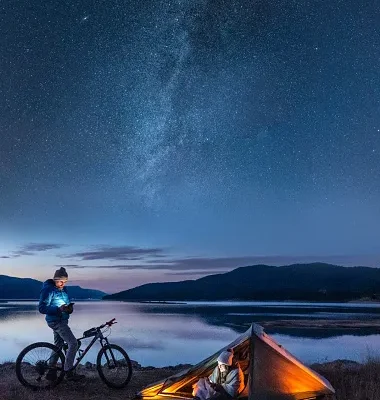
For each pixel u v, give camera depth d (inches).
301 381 209.5
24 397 222.2
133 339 922.1
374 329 1162.0
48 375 241.6
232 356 208.4
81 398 225.6
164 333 1106.7
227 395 201.3
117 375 251.4
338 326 1278.3
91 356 566.6
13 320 1745.8
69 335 240.7
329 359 571.8
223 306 4089.6
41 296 241.6
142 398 217.6
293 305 4254.4
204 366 214.8
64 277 245.1
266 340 212.4
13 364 316.5
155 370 308.8
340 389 237.1
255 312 2496.3
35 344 243.3
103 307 3914.9
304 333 1044.5
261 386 203.9
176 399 213.0
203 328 1289.4
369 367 289.0
